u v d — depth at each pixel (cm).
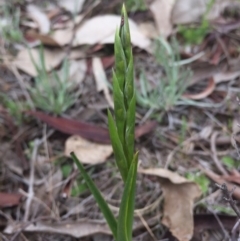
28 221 25
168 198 23
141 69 30
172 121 29
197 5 34
